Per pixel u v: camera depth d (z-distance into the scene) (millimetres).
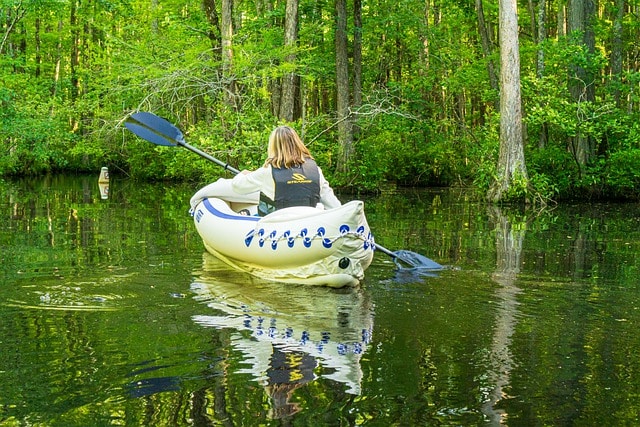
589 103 14570
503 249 7426
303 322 4172
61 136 21781
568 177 15586
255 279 5590
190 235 8328
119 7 22422
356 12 18125
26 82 22359
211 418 2691
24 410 2771
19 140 21469
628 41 20672
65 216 10719
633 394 3000
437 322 4199
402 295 5004
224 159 14453
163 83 14430
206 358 3428
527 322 4215
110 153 24672
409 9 20469
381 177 17578
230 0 14398
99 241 7730
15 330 3918
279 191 5758
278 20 20453
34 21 26219
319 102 26641
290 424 2631
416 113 19703
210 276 5680
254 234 5660
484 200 14609
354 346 3668
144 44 15844
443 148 19703
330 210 5297
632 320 4285
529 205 14094
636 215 12031
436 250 7309
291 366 3312
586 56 14953
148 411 2756
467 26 22609
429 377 3180
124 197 15016
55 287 5121
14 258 6453
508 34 14203
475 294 5012
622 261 6621
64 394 2939
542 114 14344
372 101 18969
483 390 3029
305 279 5371
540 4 16703
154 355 3467
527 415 2766
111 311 4402
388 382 3105
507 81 14289
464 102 23078
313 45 19578
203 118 18375
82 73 23719
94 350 3551
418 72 21625
